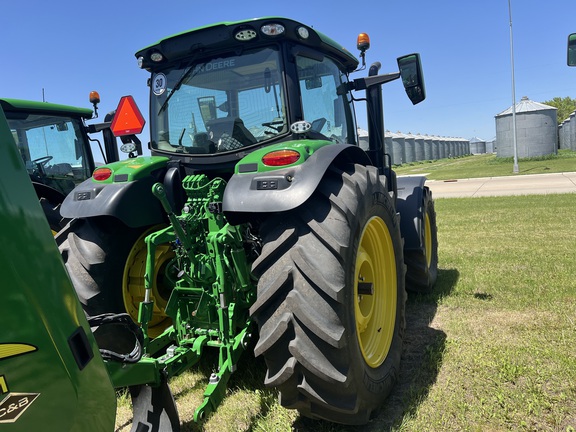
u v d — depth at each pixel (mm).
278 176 2240
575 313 3561
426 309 3963
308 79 3064
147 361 2123
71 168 5301
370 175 2605
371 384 2361
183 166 3092
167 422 2305
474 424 2311
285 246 2225
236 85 2924
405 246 4023
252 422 2479
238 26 2713
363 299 2662
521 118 30938
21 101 4734
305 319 2055
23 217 1199
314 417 2266
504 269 4914
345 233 2203
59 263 1289
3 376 1154
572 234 6547
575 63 4383
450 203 11555
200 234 2750
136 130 3227
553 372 2691
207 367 3123
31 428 1216
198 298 2709
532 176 18797
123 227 2982
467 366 2859
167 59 3059
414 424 2352
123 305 2934
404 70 3523
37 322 1199
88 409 1350
